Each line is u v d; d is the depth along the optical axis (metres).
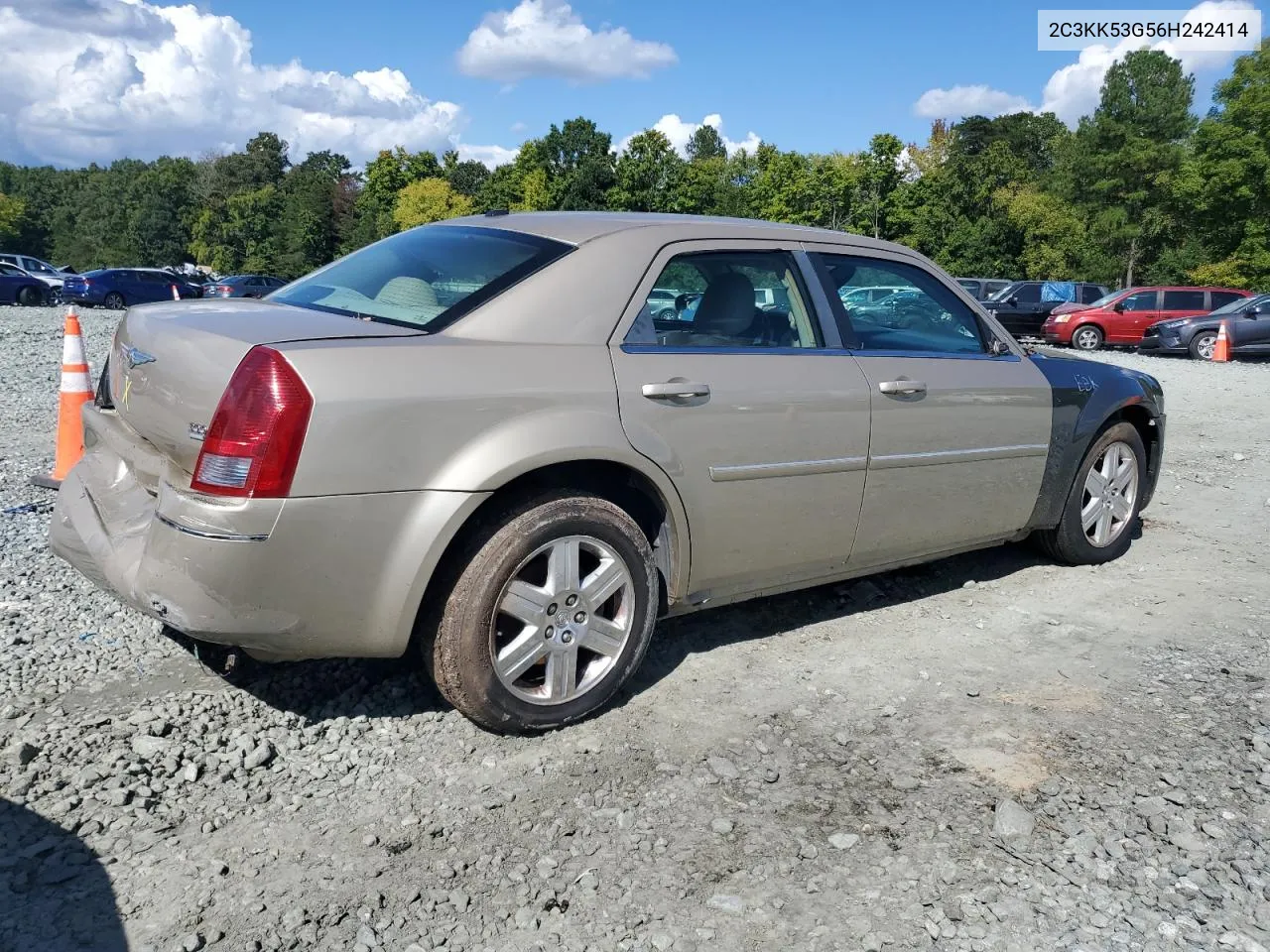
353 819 2.82
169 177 120.69
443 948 2.32
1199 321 21.78
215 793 2.92
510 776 3.07
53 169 155.62
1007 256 59.62
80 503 3.54
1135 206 57.28
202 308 3.50
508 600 3.16
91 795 2.86
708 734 3.37
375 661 3.79
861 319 4.20
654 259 3.62
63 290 33.06
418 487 2.97
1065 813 2.94
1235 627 4.48
